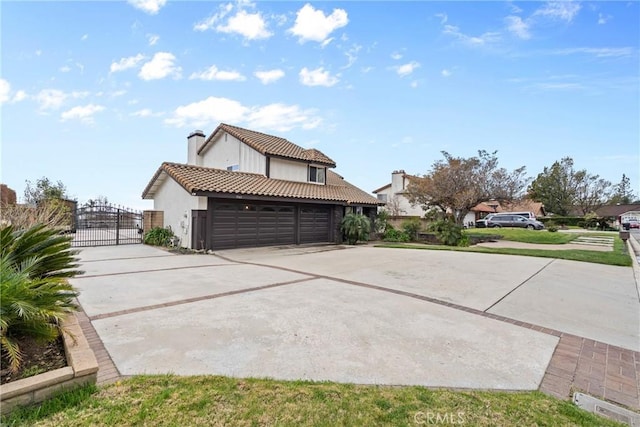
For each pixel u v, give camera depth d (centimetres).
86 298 562
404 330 432
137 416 237
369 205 1975
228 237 1332
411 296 611
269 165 1662
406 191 2195
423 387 291
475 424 241
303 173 1856
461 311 525
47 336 306
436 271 875
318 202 1605
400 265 970
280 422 236
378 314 497
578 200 4697
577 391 295
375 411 252
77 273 434
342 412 250
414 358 350
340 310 512
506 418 248
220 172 1502
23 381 241
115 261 985
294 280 737
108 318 458
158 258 1067
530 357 362
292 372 312
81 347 303
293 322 452
